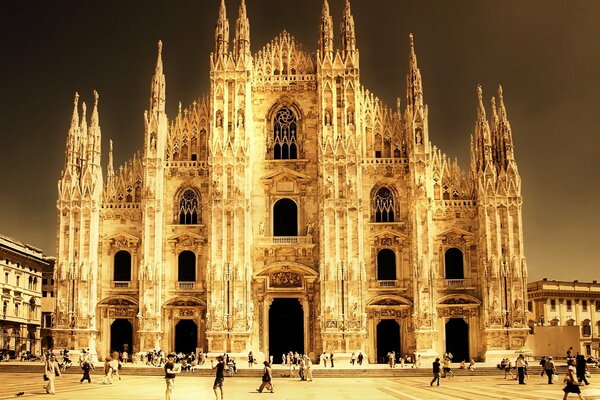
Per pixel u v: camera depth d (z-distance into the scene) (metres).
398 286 86.31
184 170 89.44
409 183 87.50
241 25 90.25
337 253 84.94
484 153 86.69
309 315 86.25
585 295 129.12
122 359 83.75
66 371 76.88
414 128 87.06
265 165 89.81
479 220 86.06
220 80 89.00
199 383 62.53
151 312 85.38
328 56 89.12
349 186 86.12
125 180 89.81
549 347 85.81
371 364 83.62
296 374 74.25
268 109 91.19
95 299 86.50
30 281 118.25
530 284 130.25
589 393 47.25
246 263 85.38
